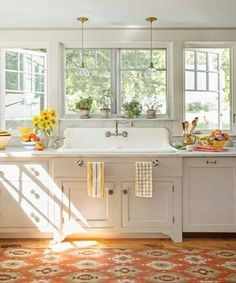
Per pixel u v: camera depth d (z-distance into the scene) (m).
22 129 4.13
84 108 4.31
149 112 4.32
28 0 3.35
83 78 4.44
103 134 4.33
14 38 4.25
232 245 3.66
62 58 4.40
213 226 3.80
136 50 4.43
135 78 4.45
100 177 3.66
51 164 3.75
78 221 3.76
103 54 4.43
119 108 4.46
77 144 4.29
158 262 3.20
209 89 4.52
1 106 4.36
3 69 4.36
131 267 3.10
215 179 3.79
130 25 4.17
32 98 4.46
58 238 3.76
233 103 4.45
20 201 3.77
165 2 3.43
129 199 3.76
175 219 3.76
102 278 2.88
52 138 4.31
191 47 4.41
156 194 3.75
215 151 3.86
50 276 2.92
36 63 4.43
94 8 3.58
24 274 2.96
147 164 3.67
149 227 3.77
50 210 3.77
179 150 3.94
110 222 3.77
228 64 4.49
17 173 3.76
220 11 3.70
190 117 4.48
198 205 3.80
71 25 4.17
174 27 4.24
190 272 2.98
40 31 4.27
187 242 3.76
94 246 3.64
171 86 4.39
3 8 3.57
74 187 3.73
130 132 4.33
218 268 3.06
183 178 3.78
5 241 3.79
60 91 4.38
